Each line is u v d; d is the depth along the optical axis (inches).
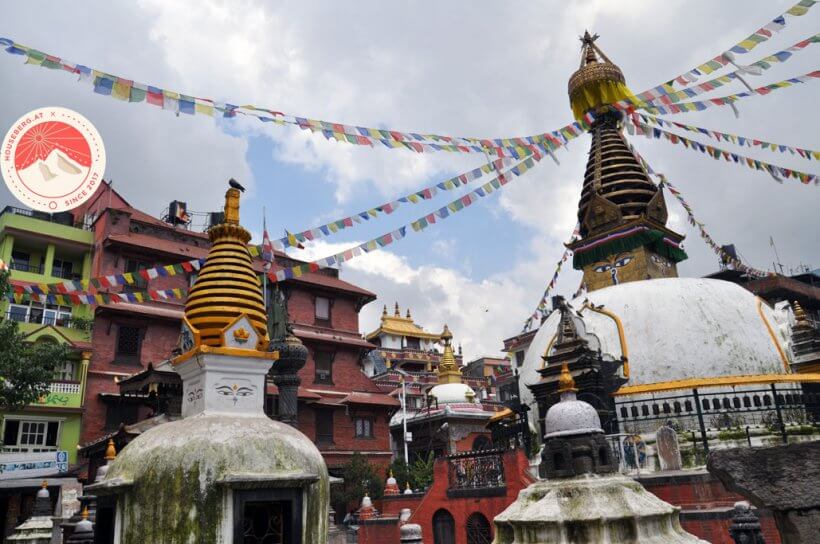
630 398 839.7
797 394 826.8
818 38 559.8
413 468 1649.9
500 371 3134.8
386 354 2888.8
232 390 350.0
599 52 1278.3
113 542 309.0
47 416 1192.2
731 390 813.9
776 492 205.6
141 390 985.5
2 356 919.7
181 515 296.5
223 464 307.6
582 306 964.0
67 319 1288.1
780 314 943.7
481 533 734.5
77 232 1411.2
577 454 332.2
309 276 1694.1
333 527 967.0
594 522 295.1
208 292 361.7
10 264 1322.6
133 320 1336.1
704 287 933.8
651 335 871.7
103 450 1042.1
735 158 767.1
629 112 749.9
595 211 1168.8
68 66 354.3
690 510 616.1
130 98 370.9
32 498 1143.0
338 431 1578.5
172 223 1643.7
